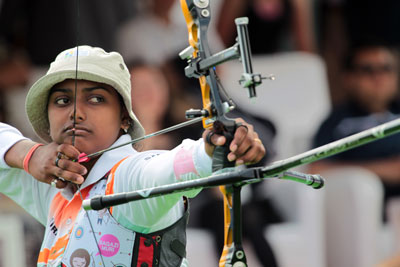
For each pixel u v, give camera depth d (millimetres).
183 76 18703
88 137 8781
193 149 7660
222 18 20359
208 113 7590
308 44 20547
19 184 9594
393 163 18641
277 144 18859
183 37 19312
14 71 19109
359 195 17922
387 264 17812
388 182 18625
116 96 9000
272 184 17656
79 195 8711
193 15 7953
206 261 17141
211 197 17406
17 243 16922
